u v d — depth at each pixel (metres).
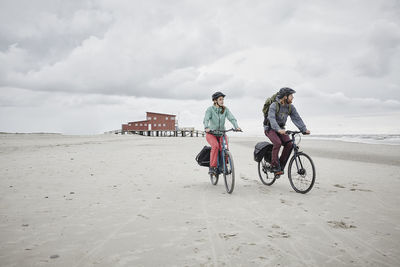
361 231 3.11
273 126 5.25
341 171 8.13
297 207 4.15
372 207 4.16
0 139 25.22
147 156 11.86
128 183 6.05
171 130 70.62
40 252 2.51
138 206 4.20
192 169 8.30
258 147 6.02
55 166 8.36
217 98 5.46
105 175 7.01
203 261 2.34
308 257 2.43
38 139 26.59
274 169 5.65
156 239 2.86
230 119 5.45
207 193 5.15
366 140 30.33
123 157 11.30
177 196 4.89
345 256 2.45
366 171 8.11
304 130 5.18
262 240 2.83
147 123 71.69
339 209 4.04
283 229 3.18
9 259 2.35
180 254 2.48
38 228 3.18
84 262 2.31
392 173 7.72
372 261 2.35
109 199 4.63
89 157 11.05
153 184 6.00
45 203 4.32
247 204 4.34
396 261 2.36
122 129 73.19
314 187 5.74
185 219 3.57
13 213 3.77
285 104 5.39
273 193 5.17
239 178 6.96
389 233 3.05
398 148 17.66
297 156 5.34
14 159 10.05
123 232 3.07
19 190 5.20
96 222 3.42
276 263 2.30
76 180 6.28
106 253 2.50
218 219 3.56
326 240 2.84
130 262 2.31
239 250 2.57
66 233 3.02
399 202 4.46
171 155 12.44
